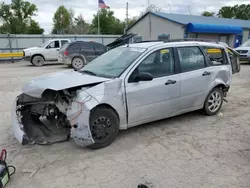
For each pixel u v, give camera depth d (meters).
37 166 3.28
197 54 4.81
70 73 4.36
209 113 5.18
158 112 4.28
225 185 2.83
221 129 4.50
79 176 3.05
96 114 3.60
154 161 3.38
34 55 15.80
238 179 2.94
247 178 2.96
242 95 7.13
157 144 3.89
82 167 3.25
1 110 5.77
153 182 2.90
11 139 4.14
